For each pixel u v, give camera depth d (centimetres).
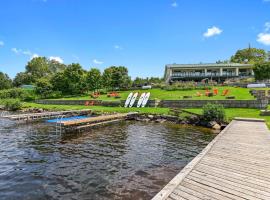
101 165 1095
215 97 3484
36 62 12162
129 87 5972
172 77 6838
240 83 4847
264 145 1132
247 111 2669
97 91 6181
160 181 901
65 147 1452
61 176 953
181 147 1462
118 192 802
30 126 2339
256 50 10600
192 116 2544
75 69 6366
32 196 774
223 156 931
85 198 758
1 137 1773
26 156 1245
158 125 2434
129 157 1233
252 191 599
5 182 889
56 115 3045
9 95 6694
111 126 2367
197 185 635
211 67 6769
